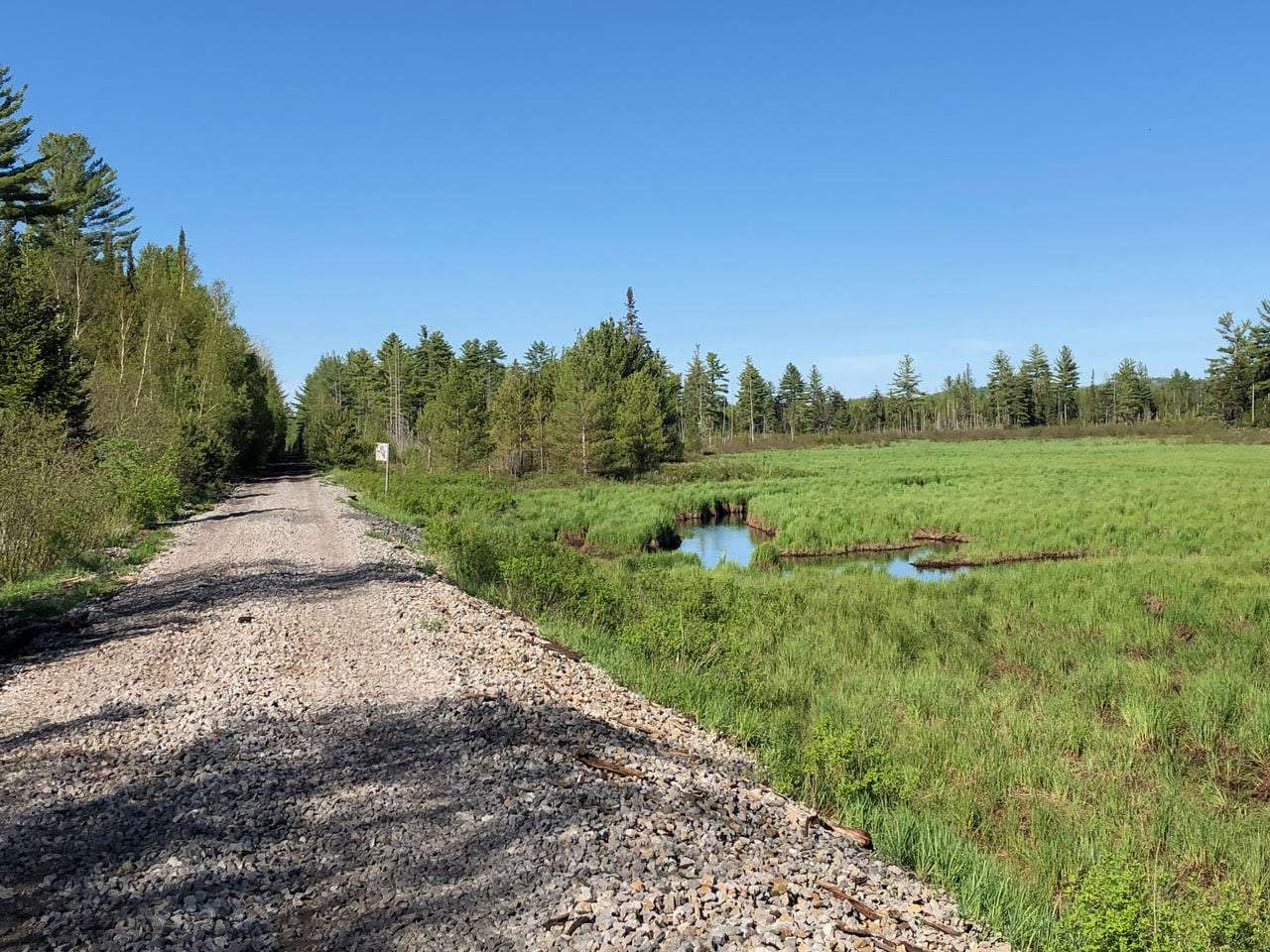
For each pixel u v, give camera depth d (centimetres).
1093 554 2483
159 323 5325
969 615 1568
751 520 3788
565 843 548
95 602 1412
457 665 1008
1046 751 923
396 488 4175
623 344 6000
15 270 3088
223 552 2008
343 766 694
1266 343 9369
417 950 427
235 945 433
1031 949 538
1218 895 617
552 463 5531
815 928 467
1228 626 1407
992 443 9975
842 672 1227
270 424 6650
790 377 14062
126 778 673
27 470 1788
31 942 435
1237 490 3662
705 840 577
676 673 1107
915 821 714
